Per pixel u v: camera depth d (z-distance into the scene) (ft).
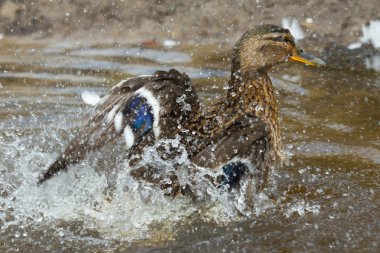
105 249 32.63
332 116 45.37
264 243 32.37
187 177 33.22
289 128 43.75
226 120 34.17
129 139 32.89
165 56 55.83
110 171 37.06
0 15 60.49
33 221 34.81
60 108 46.24
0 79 51.16
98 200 35.55
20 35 59.67
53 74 52.13
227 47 57.16
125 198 34.60
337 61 53.72
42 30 60.03
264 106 36.32
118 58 55.36
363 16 57.57
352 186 37.06
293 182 37.60
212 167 31.76
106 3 60.90
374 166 39.09
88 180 36.76
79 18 60.49
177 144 33.17
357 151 40.88
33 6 60.85
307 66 52.54
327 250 31.63
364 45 55.31
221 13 59.93
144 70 53.01
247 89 36.22
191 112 33.86
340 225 33.55
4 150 41.11
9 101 47.37
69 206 35.63
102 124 32.94
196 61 54.70
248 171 32.50
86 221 34.71
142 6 60.85
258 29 36.68
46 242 33.19
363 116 45.27
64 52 56.65
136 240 33.12
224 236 32.96
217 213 34.22
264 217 34.40
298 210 34.94
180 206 34.22
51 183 37.01
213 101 46.96
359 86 49.57
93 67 53.57
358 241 32.24
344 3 58.49
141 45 57.82
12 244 33.04
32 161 40.14
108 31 59.82
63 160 32.50
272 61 36.76
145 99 33.19
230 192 33.27
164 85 33.58
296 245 32.09
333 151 40.96
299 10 59.11
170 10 60.59
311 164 39.47
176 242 32.83
